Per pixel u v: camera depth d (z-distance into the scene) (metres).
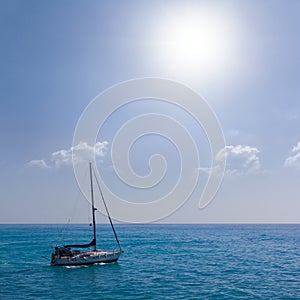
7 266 59.66
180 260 68.25
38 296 37.97
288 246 102.38
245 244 110.69
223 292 39.50
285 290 40.41
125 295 38.28
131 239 140.25
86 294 38.81
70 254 57.91
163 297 37.34
